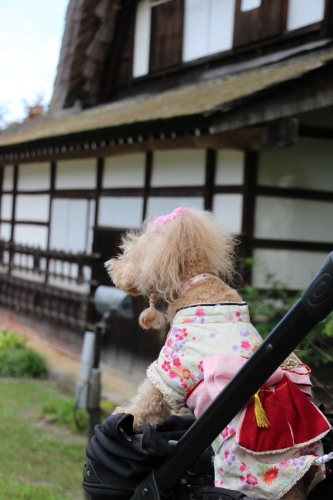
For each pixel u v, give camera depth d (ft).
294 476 4.92
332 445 5.90
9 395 22.08
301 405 5.22
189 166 21.04
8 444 16.75
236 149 18.39
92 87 33.47
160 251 5.60
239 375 4.73
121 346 24.58
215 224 6.09
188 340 5.42
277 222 19.15
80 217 28.66
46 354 28.73
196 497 5.27
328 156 19.84
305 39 21.18
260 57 22.93
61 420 18.84
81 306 27.22
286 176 19.20
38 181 33.65
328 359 16.01
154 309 5.82
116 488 5.51
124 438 5.31
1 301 36.58
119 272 6.01
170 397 5.39
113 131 20.92
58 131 26.55
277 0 22.21
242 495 4.96
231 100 15.79
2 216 38.55
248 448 5.02
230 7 24.44
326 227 19.93
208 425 4.97
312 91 14.90
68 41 33.91
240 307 5.57
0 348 28.12
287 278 19.34
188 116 16.98
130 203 24.45
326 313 4.21
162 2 27.76
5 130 41.45
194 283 5.70
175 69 27.48
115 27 31.27
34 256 31.14
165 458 5.35
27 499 12.89
